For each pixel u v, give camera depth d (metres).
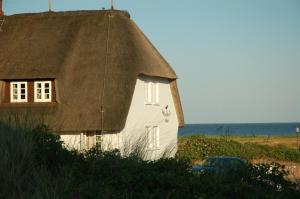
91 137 32.94
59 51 36.31
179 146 36.59
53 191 9.62
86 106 33.09
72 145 12.79
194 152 38.81
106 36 36.91
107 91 33.66
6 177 9.92
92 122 32.25
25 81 35.62
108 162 11.16
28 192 9.67
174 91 41.53
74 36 37.53
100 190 9.94
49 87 35.19
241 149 42.03
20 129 11.20
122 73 34.47
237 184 10.50
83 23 38.25
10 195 9.71
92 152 11.77
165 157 12.29
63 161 11.43
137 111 35.34
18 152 10.46
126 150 12.55
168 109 40.75
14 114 12.23
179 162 11.52
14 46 37.34
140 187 10.23
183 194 9.94
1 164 10.07
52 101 34.72
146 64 36.28
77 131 32.38
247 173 11.38
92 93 33.75
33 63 35.72
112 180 10.34
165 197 9.84
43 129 11.77
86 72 34.94
